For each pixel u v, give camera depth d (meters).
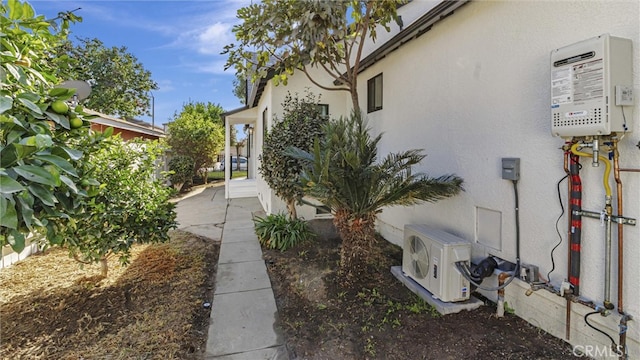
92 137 3.14
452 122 4.62
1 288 4.43
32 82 2.68
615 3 2.55
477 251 4.13
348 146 4.48
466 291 3.80
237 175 24.52
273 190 7.96
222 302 4.13
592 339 2.81
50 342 3.24
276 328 3.54
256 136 13.16
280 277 4.94
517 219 3.51
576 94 2.56
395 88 6.33
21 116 2.10
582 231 2.84
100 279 4.73
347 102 8.88
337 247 6.14
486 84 3.96
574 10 2.88
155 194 4.84
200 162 18.05
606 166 2.60
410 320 3.58
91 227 3.95
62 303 3.99
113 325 3.55
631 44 2.43
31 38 2.63
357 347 3.15
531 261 3.35
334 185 4.19
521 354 2.95
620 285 2.55
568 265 2.92
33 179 1.75
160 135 16.47
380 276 4.80
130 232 4.43
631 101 2.40
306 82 8.67
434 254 3.91
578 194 2.81
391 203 4.59
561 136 2.75
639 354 2.46
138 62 21.16
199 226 8.23
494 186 3.85
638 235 2.45
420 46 5.42
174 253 5.97
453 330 3.36
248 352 3.11
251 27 5.84
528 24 3.35
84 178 2.73
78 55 18.12
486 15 3.94
